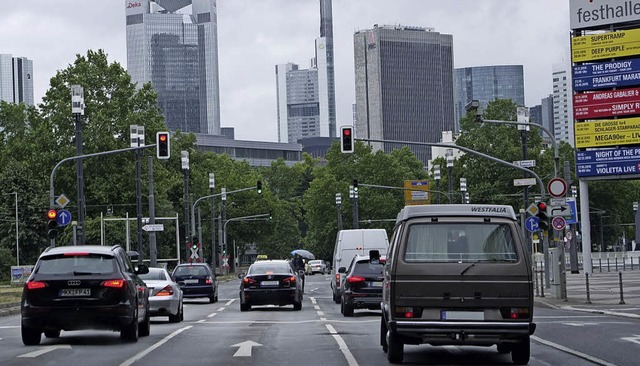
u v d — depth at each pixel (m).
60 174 111.31
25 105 156.12
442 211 22.73
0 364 23.31
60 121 112.31
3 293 71.56
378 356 24.92
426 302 22.20
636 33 75.75
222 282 124.31
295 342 29.59
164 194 120.38
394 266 22.36
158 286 41.22
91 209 119.19
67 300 28.16
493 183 133.88
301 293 54.31
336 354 25.45
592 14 77.25
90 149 112.12
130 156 115.12
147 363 23.42
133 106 118.00
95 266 28.62
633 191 158.62
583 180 78.00
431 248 22.45
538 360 23.92
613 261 137.62
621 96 76.12
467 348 27.70
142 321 32.16
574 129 77.94
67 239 119.12
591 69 77.12
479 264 22.23
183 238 160.25
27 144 116.56
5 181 146.38
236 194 173.25
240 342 29.80
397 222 24.34
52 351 26.84
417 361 23.81
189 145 160.00
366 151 167.25
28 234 146.00
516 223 22.61
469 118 137.88
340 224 151.25
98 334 34.34
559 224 53.72
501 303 22.14
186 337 32.16
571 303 51.28
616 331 32.97
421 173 188.12
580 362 23.36
